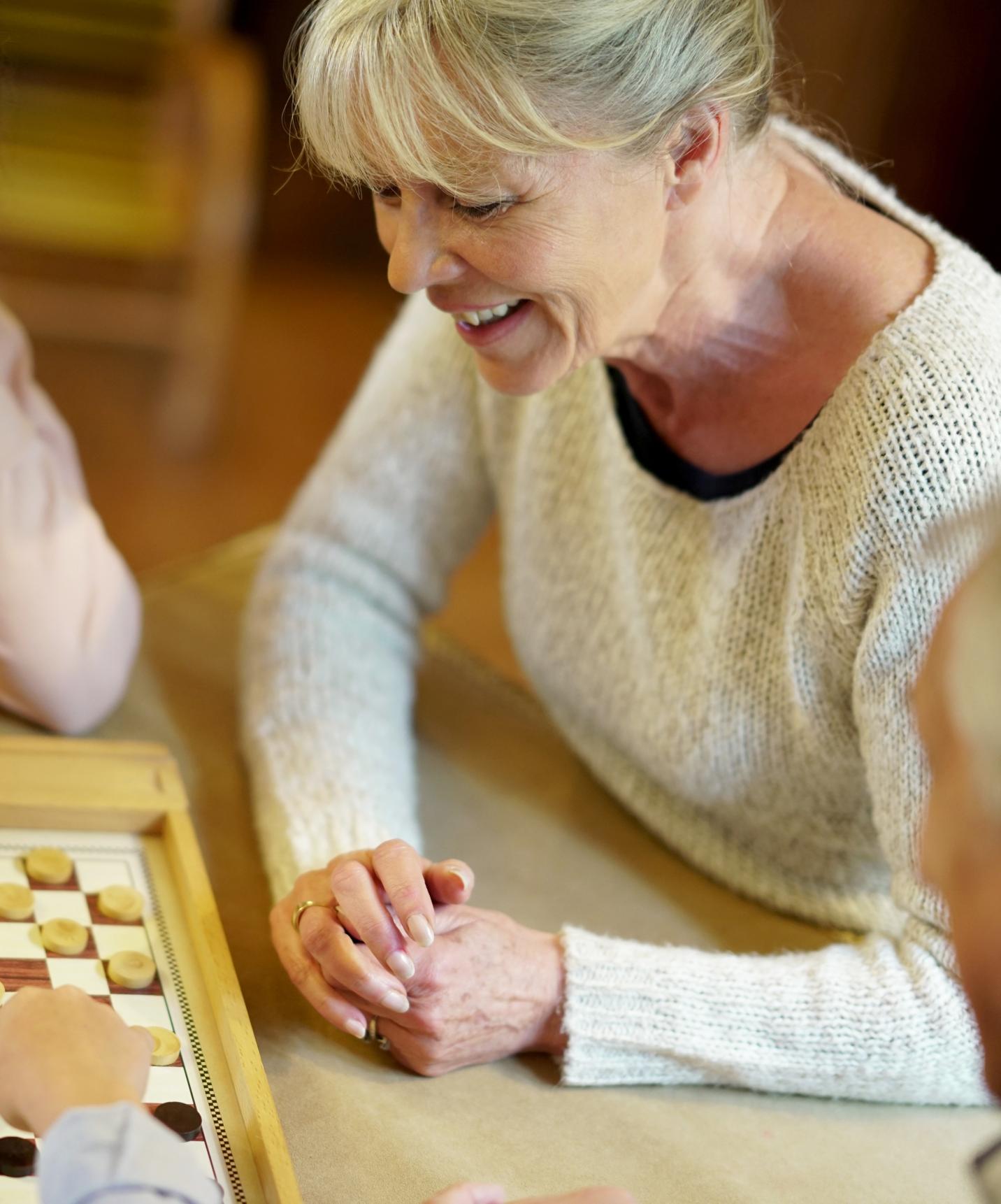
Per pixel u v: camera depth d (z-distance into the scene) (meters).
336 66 0.99
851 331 1.16
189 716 1.49
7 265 3.50
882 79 3.66
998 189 3.82
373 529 1.55
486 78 0.95
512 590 1.53
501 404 1.48
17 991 0.89
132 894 1.12
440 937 1.11
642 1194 1.03
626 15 0.97
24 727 1.40
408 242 1.07
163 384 3.28
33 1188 0.84
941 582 1.07
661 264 1.14
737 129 1.09
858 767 1.24
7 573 1.37
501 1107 1.10
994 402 1.08
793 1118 1.13
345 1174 1.00
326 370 3.74
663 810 1.43
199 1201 0.75
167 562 2.77
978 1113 1.17
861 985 1.14
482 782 1.48
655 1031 1.12
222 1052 1.01
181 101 3.01
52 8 2.94
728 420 1.23
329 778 1.33
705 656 1.28
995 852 0.60
